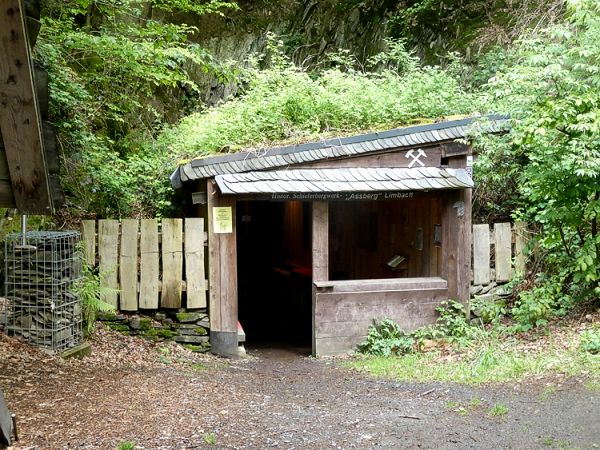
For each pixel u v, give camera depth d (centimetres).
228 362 860
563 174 779
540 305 850
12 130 274
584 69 763
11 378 572
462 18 1491
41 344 684
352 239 1356
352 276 1355
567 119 731
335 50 1791
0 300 742
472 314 966
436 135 941
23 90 269
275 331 1255
